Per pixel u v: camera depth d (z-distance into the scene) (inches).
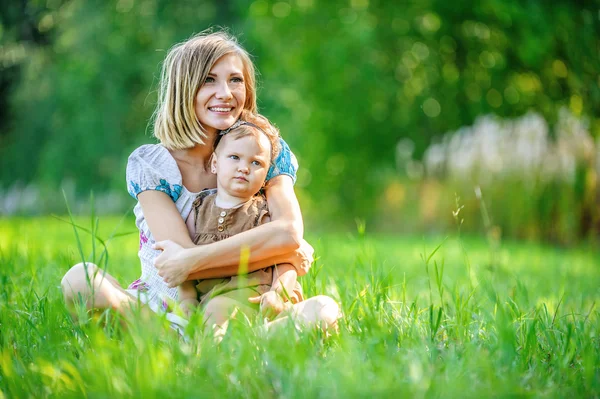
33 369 134.0
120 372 127.6
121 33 879.7
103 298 161.3
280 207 176.7
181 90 176.9
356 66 740.7
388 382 123.6
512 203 658.2
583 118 664.4
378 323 157.1
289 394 121.4
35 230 525.3
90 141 876.6
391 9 747.4
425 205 726.5
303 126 774.5
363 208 794.8
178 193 177.8
